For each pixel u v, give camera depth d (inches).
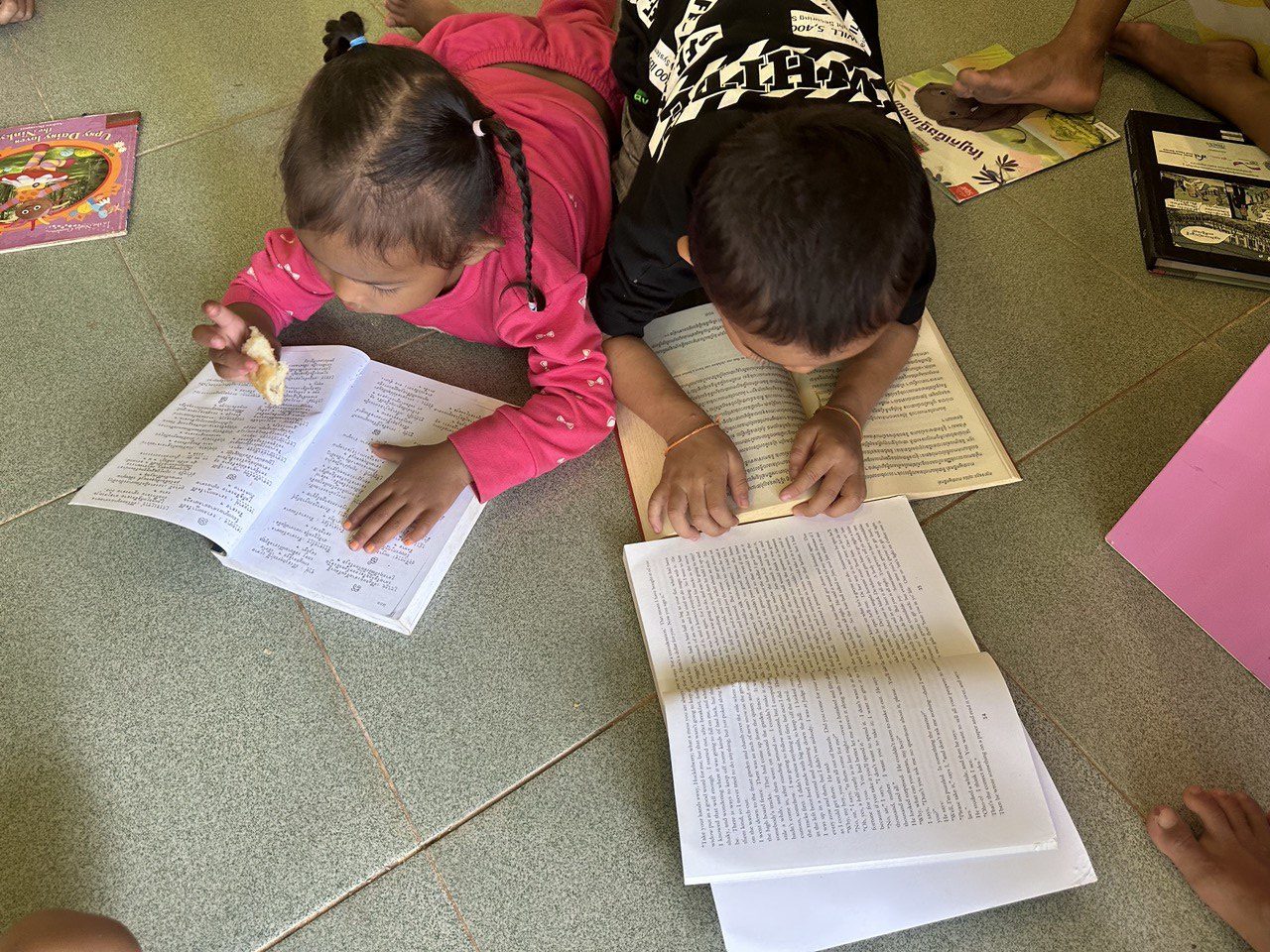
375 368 36.7
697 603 30.7
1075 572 32.1
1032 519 33.3
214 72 49.7
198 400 34.9
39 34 51.9
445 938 25.6
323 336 38.6
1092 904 25.8
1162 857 26.6
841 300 24.8
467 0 52.9
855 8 36.1
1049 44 46.3
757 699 27.7
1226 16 47.1
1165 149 44.7
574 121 39.6
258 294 35.4
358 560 30.9
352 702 29.4
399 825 27.3
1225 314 39.6
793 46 32.0
